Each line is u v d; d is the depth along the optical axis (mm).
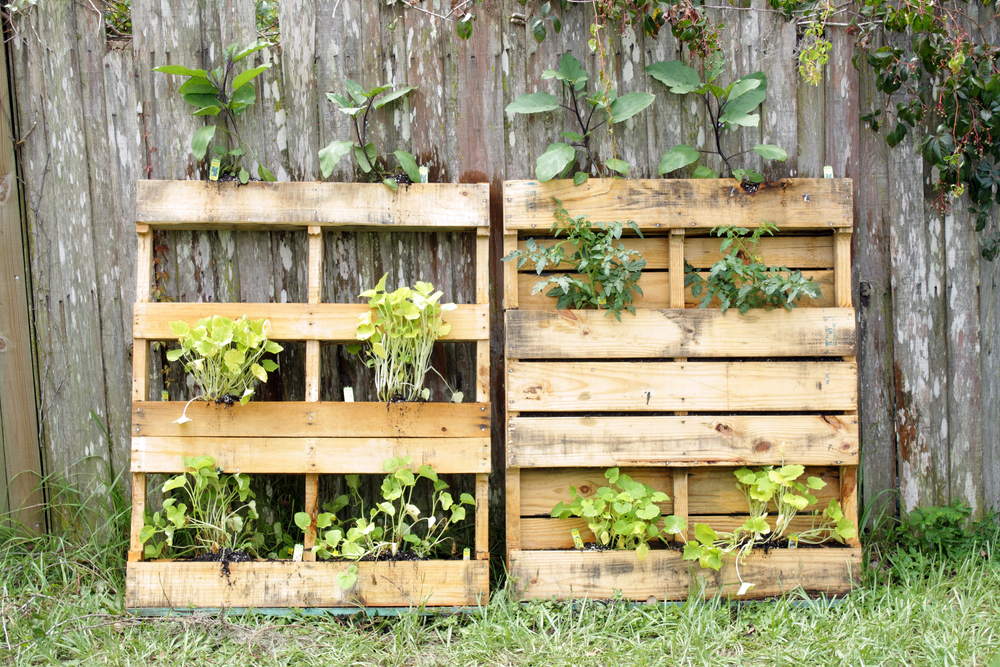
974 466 2803
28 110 2684
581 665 2086
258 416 2494
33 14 2650
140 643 2182
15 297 2695
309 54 2668
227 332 2404
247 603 2434
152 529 2445
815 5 2609
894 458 2809
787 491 2559
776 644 2182
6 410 2699
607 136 2719
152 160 2676
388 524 2736
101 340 2734
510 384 2562
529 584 2516
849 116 2738
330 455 2494
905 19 2598
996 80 2621
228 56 2602
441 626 2406
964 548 2664
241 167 2654
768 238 2693
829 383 2580
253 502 2539
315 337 2529
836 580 2521
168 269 2707
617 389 2576
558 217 2584
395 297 2432
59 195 2697
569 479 2656
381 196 2590
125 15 2852
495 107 2707
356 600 2445
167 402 2496
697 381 2582
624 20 2662
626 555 2521
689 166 2727
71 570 2562
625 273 2514
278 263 2727
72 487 2746
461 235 2750
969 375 2797
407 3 2662
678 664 2090
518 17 2686
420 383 2523
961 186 2646
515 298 2611
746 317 2590
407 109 2703
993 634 2152
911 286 2775
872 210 2779
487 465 2518
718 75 2709
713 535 2443
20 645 2121
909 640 2150
